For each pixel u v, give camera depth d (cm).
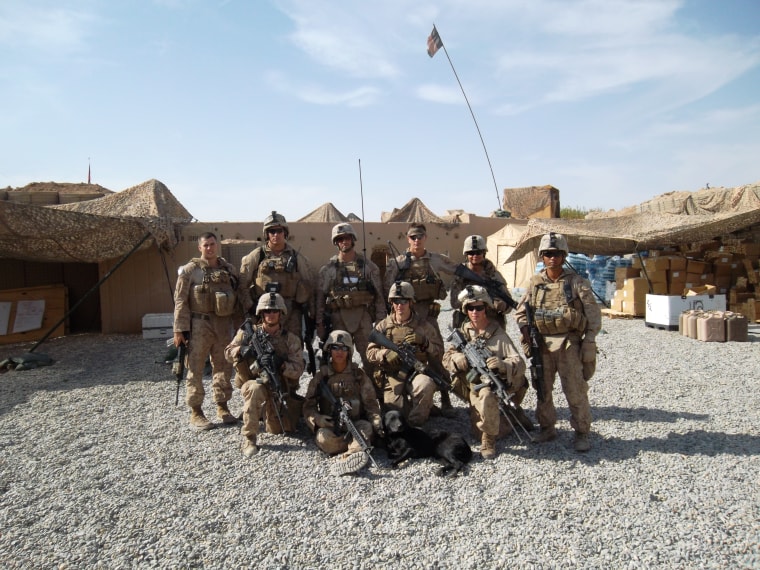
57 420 659
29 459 530
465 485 453
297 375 559
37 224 1034
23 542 378
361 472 484
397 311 587
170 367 947
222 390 627
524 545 362
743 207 1816
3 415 686
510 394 522
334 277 629
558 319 512
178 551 362
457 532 379
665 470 472
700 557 345
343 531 383
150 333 1264
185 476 482
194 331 613
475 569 338
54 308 1340
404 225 2459
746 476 457
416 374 578
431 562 345
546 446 535
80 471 498
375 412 546
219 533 387
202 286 608
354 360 966
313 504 425
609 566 338
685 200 2008
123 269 1363
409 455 506
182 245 1382
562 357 525
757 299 1369
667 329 1268
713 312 1168
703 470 470
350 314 627
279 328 577
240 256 1552
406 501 427
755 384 759
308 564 346
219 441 569
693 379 793
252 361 554
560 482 453
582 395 516
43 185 1955
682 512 401
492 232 2667
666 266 1465
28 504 435
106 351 1130
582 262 1823
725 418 607
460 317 621
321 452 533
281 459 517
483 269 634
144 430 612
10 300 1293
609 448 525
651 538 368
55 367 987
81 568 346
